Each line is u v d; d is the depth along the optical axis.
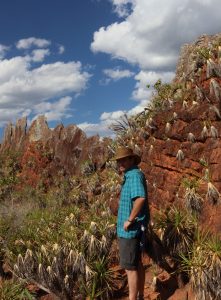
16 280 3.93
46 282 3.70
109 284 3.53
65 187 7.65
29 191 9.71
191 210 3.63
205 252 2.87
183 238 3.24
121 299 3.46
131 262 2.82
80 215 5.02
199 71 5.01
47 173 10.76
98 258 3.70
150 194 4.67
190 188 3.75
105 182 6.39
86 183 7.07
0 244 4.42
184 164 4.22
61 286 3.67
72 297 3.67
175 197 4.14
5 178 11.41
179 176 4.26
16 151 13.73
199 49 5.28
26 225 4.83
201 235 3.21
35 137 12.20
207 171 3.73
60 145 11.11
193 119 4.35
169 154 4.51
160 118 5.02
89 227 3.92
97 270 3.54
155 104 5.71
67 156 10.79
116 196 5.28
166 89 5.95
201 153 4.07
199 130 4.15
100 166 7.35
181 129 4.44
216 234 3.23
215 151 3.80
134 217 2.77
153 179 4.68
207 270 2.78
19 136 14.64
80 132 11.05
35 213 5.22
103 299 3.48
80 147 10.75
